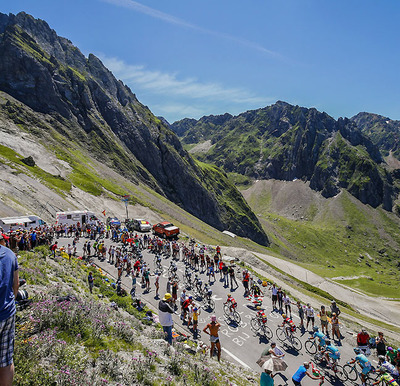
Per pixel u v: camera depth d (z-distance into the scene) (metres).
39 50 165.12
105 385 7.43
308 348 20.34
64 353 7.88
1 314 3.78
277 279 45.28
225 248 54.78
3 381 3.74
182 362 11.44
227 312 24.81
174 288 23.89
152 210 108.81
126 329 11.50
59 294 12.91
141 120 196.50
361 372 17.34
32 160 86.38
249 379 14.81
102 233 47.72
